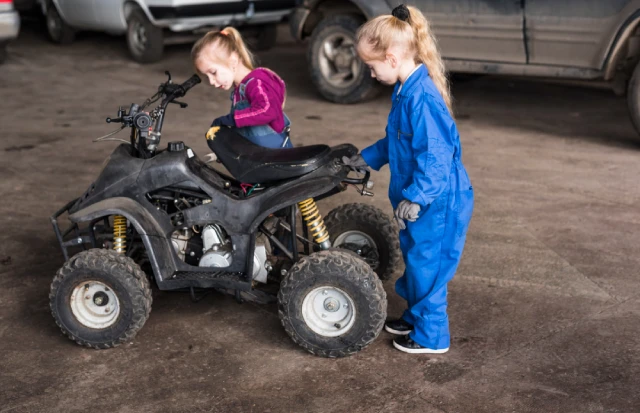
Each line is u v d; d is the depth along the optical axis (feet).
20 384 10.50
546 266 14.19
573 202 17.44
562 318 12.26
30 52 36.94
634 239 15.34
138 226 11.12
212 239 11.70
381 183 18.86
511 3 22.24
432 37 10.71
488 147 21.80
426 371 10.75
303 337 11.00
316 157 11.02
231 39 11.42
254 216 11.27
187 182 11.44
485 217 16.58
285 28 42.65
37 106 26.94
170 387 10.41
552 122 24.47
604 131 23.35
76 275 11.12
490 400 10.02
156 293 13.24
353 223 13.03
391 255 12.99
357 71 26.21
